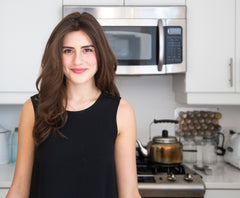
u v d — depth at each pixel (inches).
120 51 76.6
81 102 41.5
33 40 78.4
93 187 39.3
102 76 42.0
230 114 93.7
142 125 92.9
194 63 79.4
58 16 78.3
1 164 87.3
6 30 78.1
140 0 78.5
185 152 89.1
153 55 77.0
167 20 76.7
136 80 93.0
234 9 79.0
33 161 41.8
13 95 79.4
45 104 39.2
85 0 78.4
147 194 67.0
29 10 78.0
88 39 38.9
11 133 92.9
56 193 38.8
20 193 40.6
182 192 66.9
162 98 93.2
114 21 76.0
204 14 79.0
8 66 78.5
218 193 69.9
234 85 79.4
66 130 39.8
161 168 78.0
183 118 93.0
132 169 41.6
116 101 42.3
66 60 38.7
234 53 79.3
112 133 40.8
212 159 88.0
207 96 80.2
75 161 39.1
